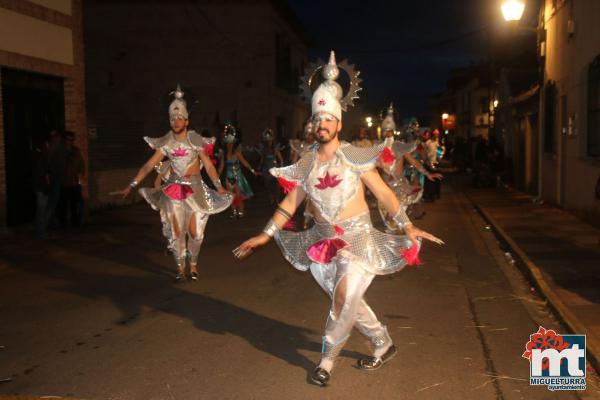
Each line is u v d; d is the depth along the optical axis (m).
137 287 8.41
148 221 15.09
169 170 8.88
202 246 11.53
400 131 15.42
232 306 7.40
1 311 7.29
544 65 18.02
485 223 14.84
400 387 5.02
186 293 8.05
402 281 8.67
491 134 35.34
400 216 4.98
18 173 13.03
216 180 8.50
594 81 13.20
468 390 4.97
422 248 11.35
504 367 5.45
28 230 13.00
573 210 14.92
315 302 7.57
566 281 8.26
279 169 5.12
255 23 28.44
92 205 17.06
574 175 14.77
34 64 12.92
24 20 12.61
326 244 5.04
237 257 5.16
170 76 28.62
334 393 4.91
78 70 14.52
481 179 24.75
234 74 28.67
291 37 34.78
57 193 12.50
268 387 5.02
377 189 4.97
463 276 9.05
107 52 28.58
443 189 24.70
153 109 28.70
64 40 14.02
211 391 4.95
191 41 28.55
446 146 50.81
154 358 5.68
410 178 14.62
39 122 13.62
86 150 14.95
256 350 5.88
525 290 8.30
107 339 6.23
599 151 12.87
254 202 19.58
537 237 11.84
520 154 23.62
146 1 28.39
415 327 6.59
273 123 29.59
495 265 9.85
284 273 9.17
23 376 5.29
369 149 4.91
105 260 10.27
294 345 6.02
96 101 28.78
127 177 19.02
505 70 28.67
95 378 5.23
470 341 6.13
